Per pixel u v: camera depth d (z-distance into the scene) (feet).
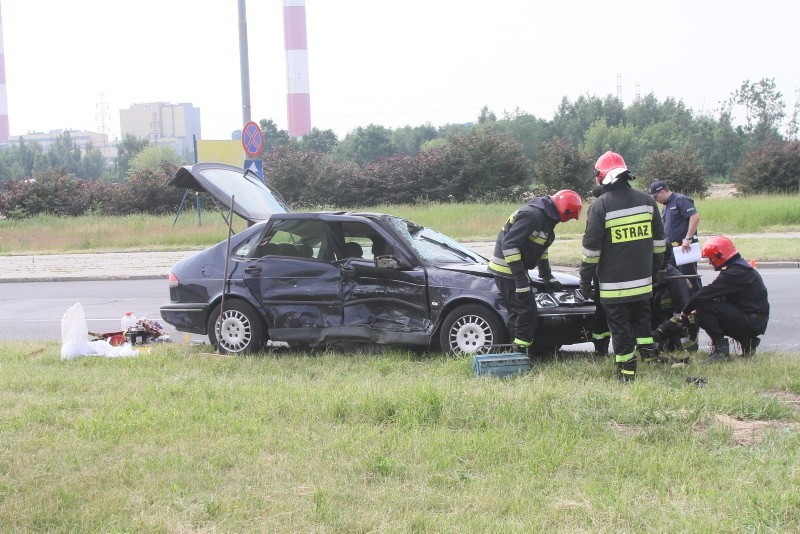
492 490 14.03
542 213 23.52
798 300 38.37
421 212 90.79
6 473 15.52
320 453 16.24
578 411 18.31
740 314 23.90
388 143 289.94
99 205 123.95
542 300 24.52
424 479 14.76
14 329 38.91
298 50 414.21
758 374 21.74
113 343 30.89
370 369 23.97
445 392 19.61
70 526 13.10
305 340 26.89
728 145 232.73
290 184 132.46
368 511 13.34
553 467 15.06
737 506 12.95
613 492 13.74
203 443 17.13
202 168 30.73
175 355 27.43
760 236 65.92
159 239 79.82
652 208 21.68
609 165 21.72
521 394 19.52
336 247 26.76
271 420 18.94
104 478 15.19
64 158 409.90
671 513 12.86
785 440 16.17
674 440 16.48
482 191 133.59
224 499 13.96
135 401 20.63
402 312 25.76
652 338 23.02
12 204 126.21
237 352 27.61
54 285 56.90
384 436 17.10
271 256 27.50
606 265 21.58
